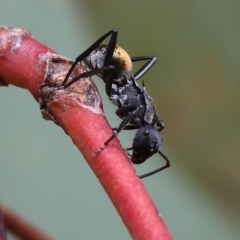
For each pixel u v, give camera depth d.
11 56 0.09
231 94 0.09
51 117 0.09
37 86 0.09
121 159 0.08
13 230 0.09
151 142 0.10
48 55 0.09
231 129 0.09
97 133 0.08
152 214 0.08
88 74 0.09
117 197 0.08
